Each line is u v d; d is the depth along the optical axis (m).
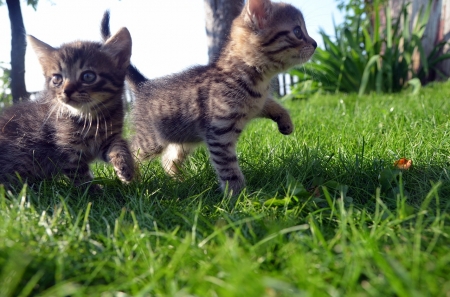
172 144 0.51
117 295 0.23
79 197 0.38
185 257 0.26
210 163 0.46
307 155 0.43
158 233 0.28
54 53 0.45
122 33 0.46
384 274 0.23
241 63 0.45
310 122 0.66
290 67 0.48
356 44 1.19
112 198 0.39
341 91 1.21
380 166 0.40
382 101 0.82
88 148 0.45
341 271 0.24
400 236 0.28
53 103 0.45
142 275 0.24
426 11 1.06
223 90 0.45
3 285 0.22
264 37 0.45
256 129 0.64
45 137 0.45
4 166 0.44
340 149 0.46
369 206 0.35
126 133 0.52
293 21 0.47
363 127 0.57
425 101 0.72
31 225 0.30
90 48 0.45
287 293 0.21
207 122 0.45
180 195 0.40
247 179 0.44
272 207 0.35
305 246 0.27
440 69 1.10
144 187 0.40
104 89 0.45
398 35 1.19
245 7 0.46
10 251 0.26
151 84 0.53
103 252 0.27
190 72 0.49
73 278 0.24
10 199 0.36
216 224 0.31
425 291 0.21
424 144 0.46
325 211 0.34
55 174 0.44
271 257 0.26
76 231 0.29
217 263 0.25
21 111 0.46
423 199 0.34
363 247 0.26
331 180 0.38
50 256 0.26
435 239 0.27
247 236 0.29
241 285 0.21
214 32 0.70
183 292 0.22
